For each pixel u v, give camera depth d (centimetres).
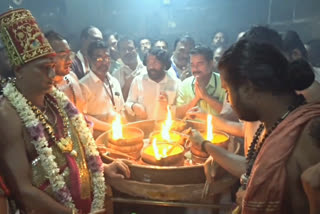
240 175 128
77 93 214
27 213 120
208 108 241
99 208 135
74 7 784
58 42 179
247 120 95
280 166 79
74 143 133
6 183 115
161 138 170
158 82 268
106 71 247
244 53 86
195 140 147
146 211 172
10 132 111
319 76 187
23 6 752
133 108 256
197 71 238
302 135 79
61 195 121
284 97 88
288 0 701
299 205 80
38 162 120
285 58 88
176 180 136
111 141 157
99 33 330
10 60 117
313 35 673
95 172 138
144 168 136
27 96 120
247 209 85
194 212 167
